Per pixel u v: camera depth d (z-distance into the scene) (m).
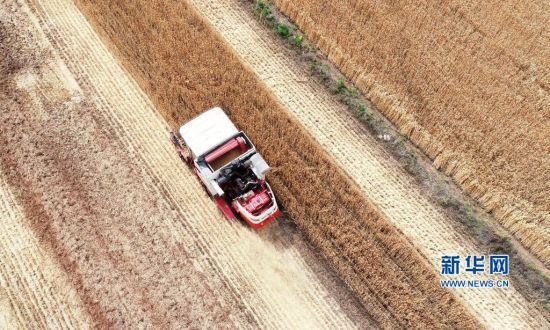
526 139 20.45
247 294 17.30
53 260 17.70
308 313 17.03
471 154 20.09
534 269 17.95
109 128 20.78
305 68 22.78
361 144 20.75
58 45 23.03
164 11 23.80
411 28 23.50
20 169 19.66
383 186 19.73
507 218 18.73
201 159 17.75
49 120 20.89
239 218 18.72
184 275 17.55
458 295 17.48
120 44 22.89
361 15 23.72
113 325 16.61
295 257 18.06
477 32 23.55
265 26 24.06
